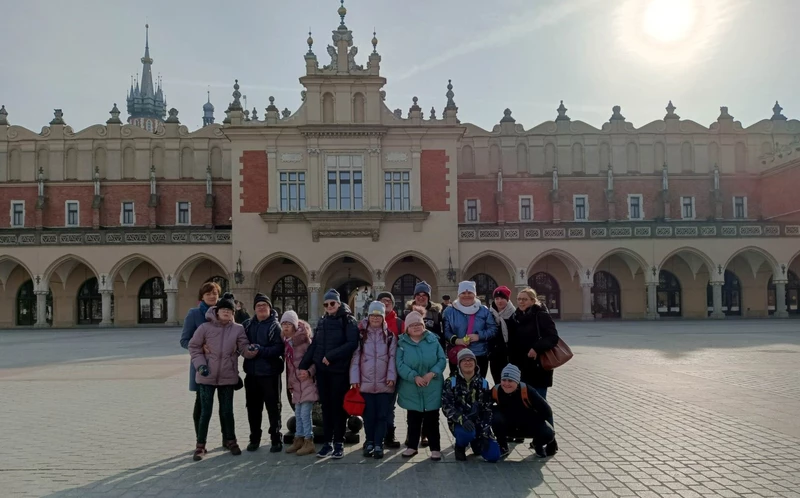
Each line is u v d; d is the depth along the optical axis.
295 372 9.32
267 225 42.56
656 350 21.73
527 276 43.81
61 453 9.18
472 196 49.44
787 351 20.97
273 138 42.78
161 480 7.86
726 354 20.22
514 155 49.97
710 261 44.22
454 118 43.47
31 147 48.72
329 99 43.28
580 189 49.84
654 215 49.78
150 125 111.75
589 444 9.25
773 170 48.47
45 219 48.22
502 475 7.88
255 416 9.43
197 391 9.21
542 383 9.41
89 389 14.91
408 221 42.91
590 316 43.75
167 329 40.44
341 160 42.84
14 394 14.25
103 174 48.88
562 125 50.41
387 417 9.20
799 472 7.76
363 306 42.66
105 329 41.78
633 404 12.14
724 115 50.66
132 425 11.03
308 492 7.34
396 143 43.28
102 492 7.41
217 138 49.47
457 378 8.73
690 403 12.12
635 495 7.04
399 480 7.76
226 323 9.20
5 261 45.34
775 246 44.44
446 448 9.41
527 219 49.38
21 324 48.12
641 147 50.22
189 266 45.72
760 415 10.98
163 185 48.91
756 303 48.31
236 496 7.22
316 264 42.41
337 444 8.87
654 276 44.09
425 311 10.63
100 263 43.56
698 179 50.06
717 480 7.49
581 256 44.03
